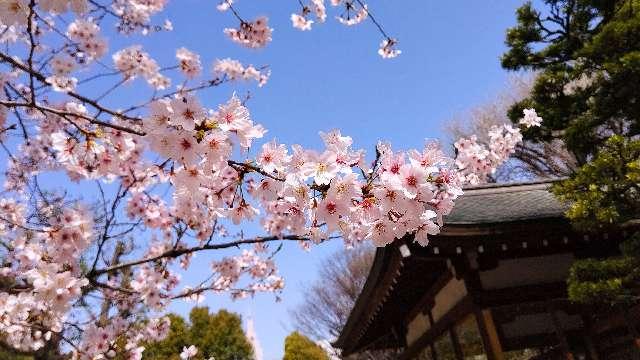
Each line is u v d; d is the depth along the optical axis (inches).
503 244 221.1
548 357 227.3
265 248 217.0
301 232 100.8
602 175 208.7
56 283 111.7
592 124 286.8
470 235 216.1
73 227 114.9
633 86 264.7
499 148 207.3
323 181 74.9
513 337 228.2
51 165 167.5
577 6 353.4
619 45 270.7
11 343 181.2
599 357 222.5
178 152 69.2
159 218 166.2
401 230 84.1
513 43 377.4
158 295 182.2
